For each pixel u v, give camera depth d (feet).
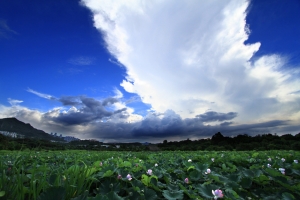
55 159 27.27
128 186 11.82
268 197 11.03
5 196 7.40
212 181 13.93
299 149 77.92
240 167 18.34
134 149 110.11
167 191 10.53
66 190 8.07
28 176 11.39
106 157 30.73
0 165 9.04
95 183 11.74
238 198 10.28
